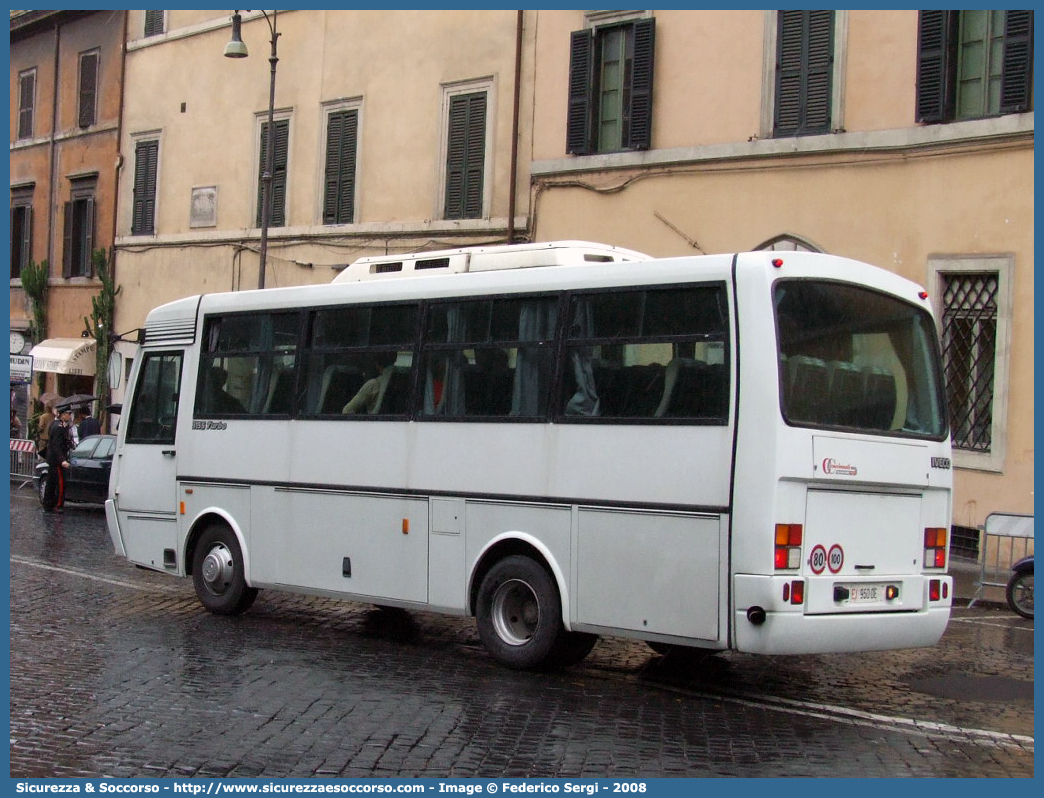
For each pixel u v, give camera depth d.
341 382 11.09
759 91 18.88
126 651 10.20
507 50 22.75
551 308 9.57
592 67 21.16
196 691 8.70
